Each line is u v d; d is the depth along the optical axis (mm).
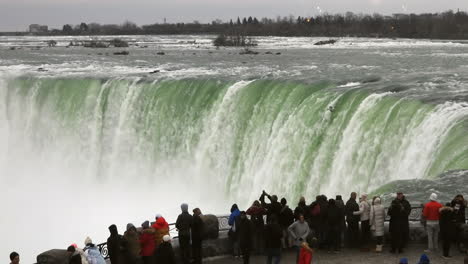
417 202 18219
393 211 15977
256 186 37500
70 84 50250
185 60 89375
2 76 53281
